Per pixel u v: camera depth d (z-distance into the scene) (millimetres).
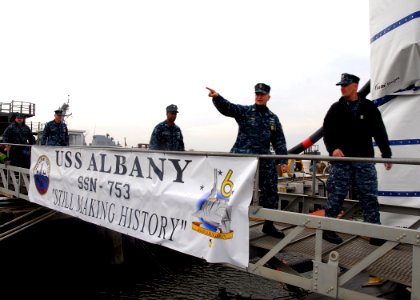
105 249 9609
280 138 4410
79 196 6004
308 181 12906
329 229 3201
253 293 8336
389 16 4797
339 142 3920
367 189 3822
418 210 4555
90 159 5797
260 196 4301
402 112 4773
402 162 2832
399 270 3209
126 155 5020
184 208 4055
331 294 3152
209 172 3875
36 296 8031
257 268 3695
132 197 4828
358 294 2998
